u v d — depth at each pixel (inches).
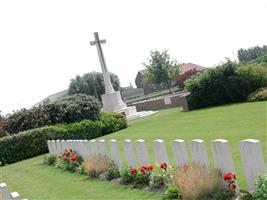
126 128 1107.3
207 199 325.7
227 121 780.6
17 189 563.2
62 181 545.0
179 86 2314.2
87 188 468.8
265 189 286.8
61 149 722.2
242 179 364.2
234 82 1109.7
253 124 671.1
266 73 1096.2
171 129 861.8
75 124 1023.6
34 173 671.8
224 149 327.3
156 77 2225.6
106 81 1424.7
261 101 1006.4
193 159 360.8
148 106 1694.1
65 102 1079.0
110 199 399.9
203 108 1158.3
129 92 3248.0
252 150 304.3
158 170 431.5
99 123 1059.3
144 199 373.1
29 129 1021.2
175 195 349.7
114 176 484.1
